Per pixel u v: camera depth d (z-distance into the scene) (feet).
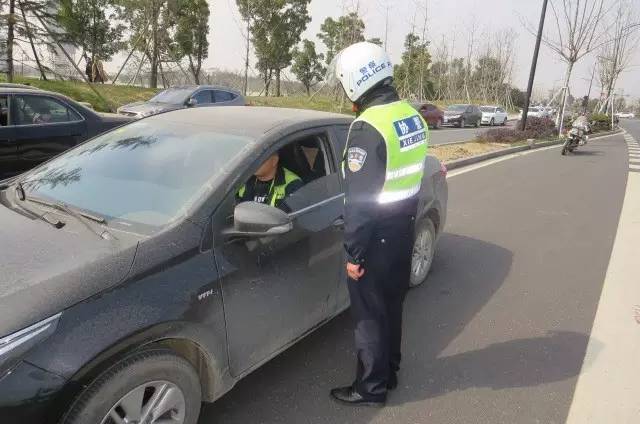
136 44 77.41
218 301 7.80
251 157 8.95
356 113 8.87
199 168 8.80
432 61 146.82
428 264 15.52
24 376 5.79
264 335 8.93
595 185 34.76
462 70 165.48
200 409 8.50
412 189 8.86
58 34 57.11
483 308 14.16
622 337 12.84
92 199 8.73
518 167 41.93
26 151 21.95
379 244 8.72
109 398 6.44
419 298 14.58
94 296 6.47
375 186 8.13
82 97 58.34
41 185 9.59
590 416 9.72
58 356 5.99
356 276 8.64
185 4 83.66
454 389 10.39
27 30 53.21
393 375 10.17
